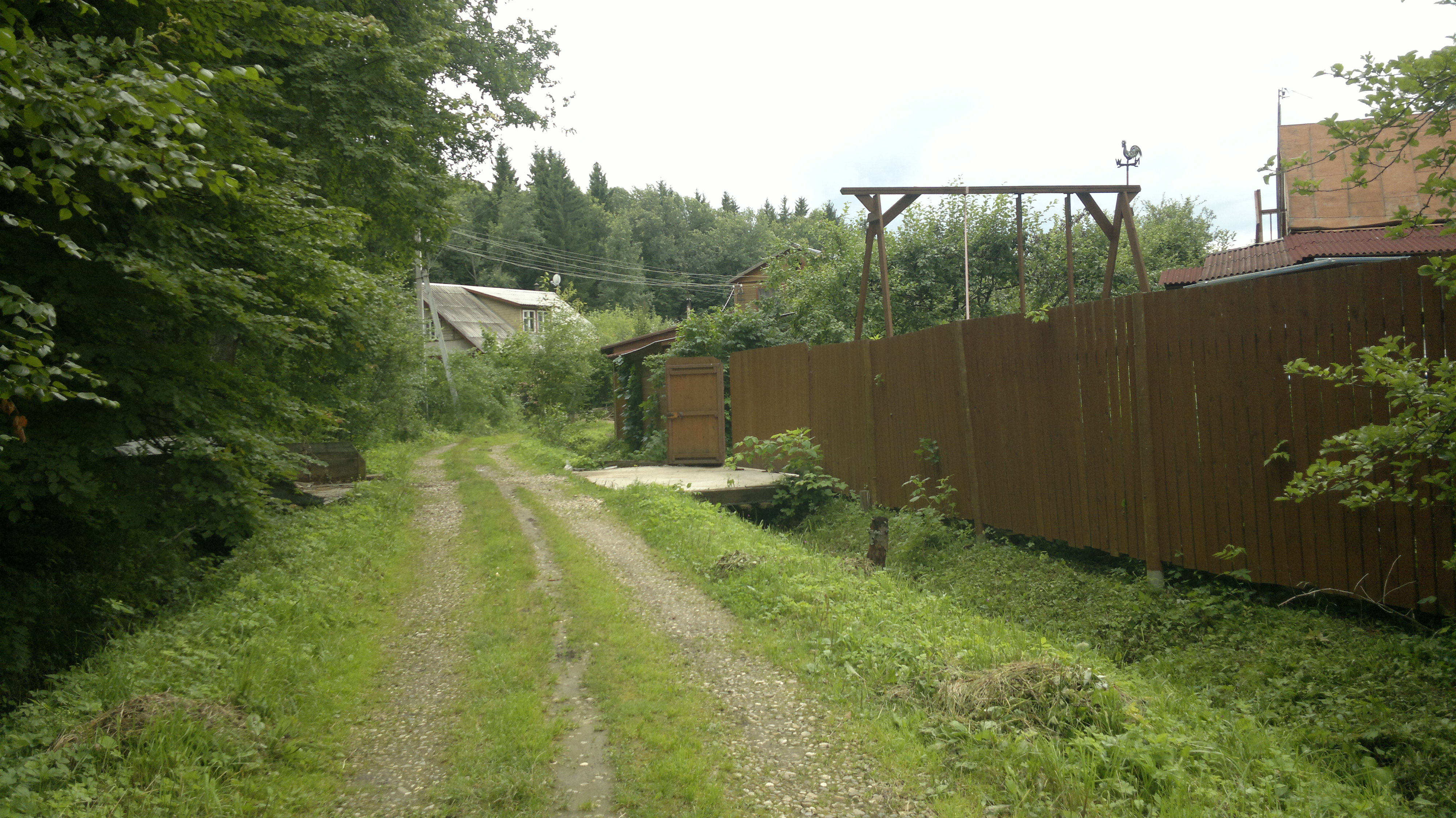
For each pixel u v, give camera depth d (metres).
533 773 3.59
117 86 3.81
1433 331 4.11
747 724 4.02
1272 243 11.30
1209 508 5.54
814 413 11.97
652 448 15.84
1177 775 3.05
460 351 37.94
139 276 5.43
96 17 5.66
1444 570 4.13
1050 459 7.19
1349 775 3.35
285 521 8.39
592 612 6.02
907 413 9.64
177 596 6.29
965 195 10.30
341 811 3.37
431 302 33.75
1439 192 3.68
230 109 6.23
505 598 6.52
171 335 6.45
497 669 4.96
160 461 6.75
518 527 9.57
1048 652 4.41
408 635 5.88
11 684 5.07
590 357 34.69
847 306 16.86
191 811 3.18
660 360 16.77
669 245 72.62
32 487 5.23
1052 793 3.10
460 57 15.77
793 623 5.47
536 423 29.80
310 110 8.95
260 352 7.62
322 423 10.50
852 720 3.94
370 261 12.39
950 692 3.95
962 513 8.57
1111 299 6.39
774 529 11.15
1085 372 6.71
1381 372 3.66
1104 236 16.62
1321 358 4.72
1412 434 3.45
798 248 22.03
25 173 3.72
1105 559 6.90
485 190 15.19
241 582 6.29
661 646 5.25
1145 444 6.02
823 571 6.74
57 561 6.08
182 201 6.13
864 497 10.51
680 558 7.57
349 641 5.53
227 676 4.43
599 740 3.96
